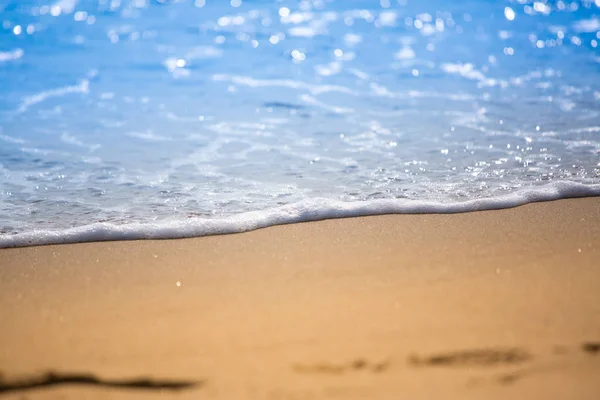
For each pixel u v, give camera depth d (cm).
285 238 414
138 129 629
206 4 1141
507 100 705
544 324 301
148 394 259
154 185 501
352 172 520
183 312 322
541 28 1007
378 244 401
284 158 552
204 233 423
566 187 484
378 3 1150
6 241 412
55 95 733
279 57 875
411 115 659
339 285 347
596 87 745
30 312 328
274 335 296
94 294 345
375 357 275
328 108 682
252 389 256
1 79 784
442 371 265
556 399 248
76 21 1038
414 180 504
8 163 546
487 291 337
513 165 532
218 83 771
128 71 820
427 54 888
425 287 343
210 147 580
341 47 919
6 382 267
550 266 367
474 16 1072
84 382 268
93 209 461
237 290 344
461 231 419
